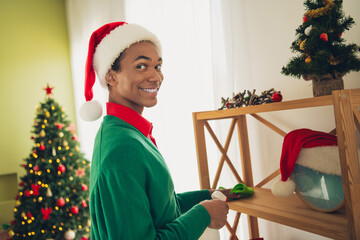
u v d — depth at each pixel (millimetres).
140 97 816
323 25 906
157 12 2219
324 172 855
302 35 971
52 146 2795
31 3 3699
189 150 2051
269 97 1065
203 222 748
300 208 958
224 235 1623
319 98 794
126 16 2555
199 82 1901
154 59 819
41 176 2705
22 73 3650
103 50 815
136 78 801
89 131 3275
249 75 1583
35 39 3715
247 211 1024
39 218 2658
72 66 3676
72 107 3875
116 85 836
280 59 1441
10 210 3533
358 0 1128
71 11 3559
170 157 2193
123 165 671
